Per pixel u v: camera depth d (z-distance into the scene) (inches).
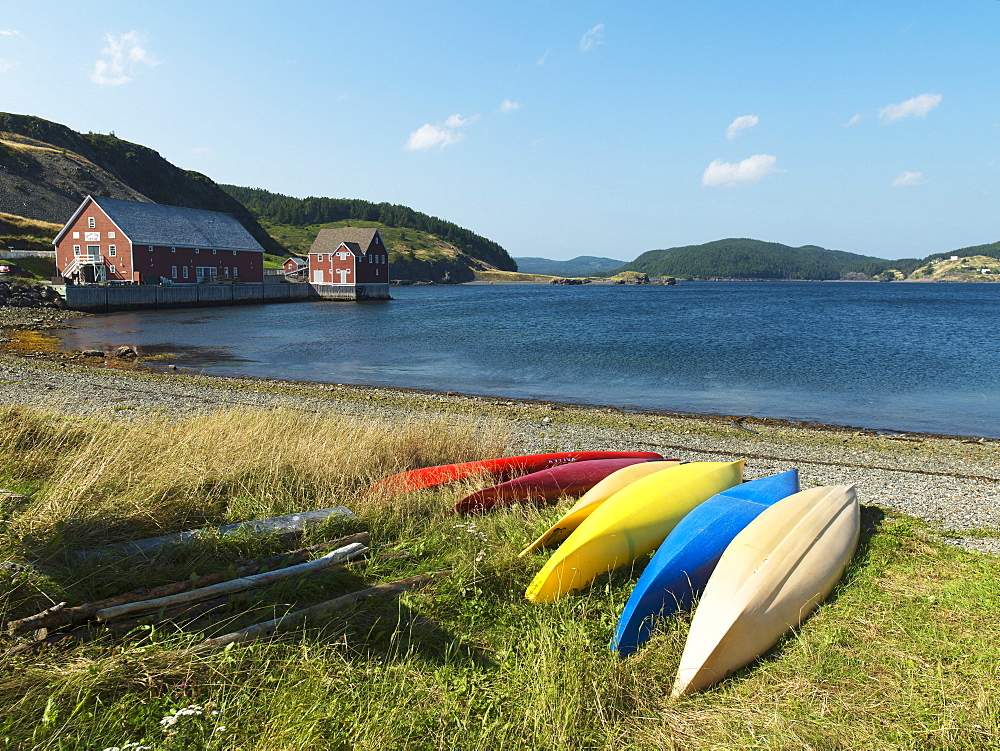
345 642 154.3
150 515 225.1
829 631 174.9
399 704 138.7
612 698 145.5
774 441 522.0
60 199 3385.8
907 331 1576.0
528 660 158.6
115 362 948.6
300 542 225.8
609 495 266.8
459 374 919.0
